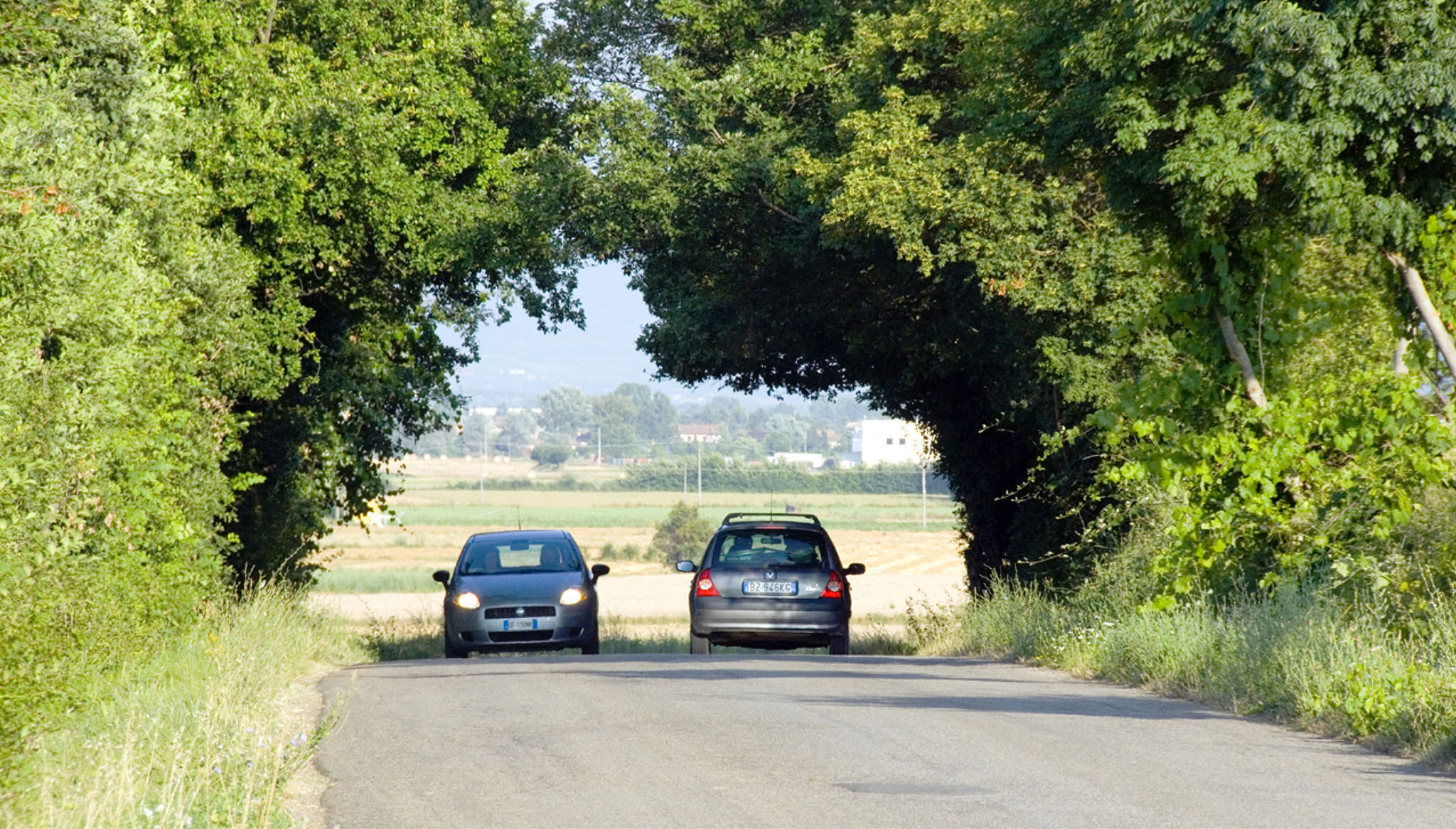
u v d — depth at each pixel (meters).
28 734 32.16
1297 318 50.09
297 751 33.25
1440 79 41.31
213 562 73.19
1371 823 26.64
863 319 111.88
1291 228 48.84
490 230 103.56
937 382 116.69
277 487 101.62
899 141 85.12
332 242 96.06
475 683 54.28
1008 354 93.56
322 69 98.38
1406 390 46.12
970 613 83.69
